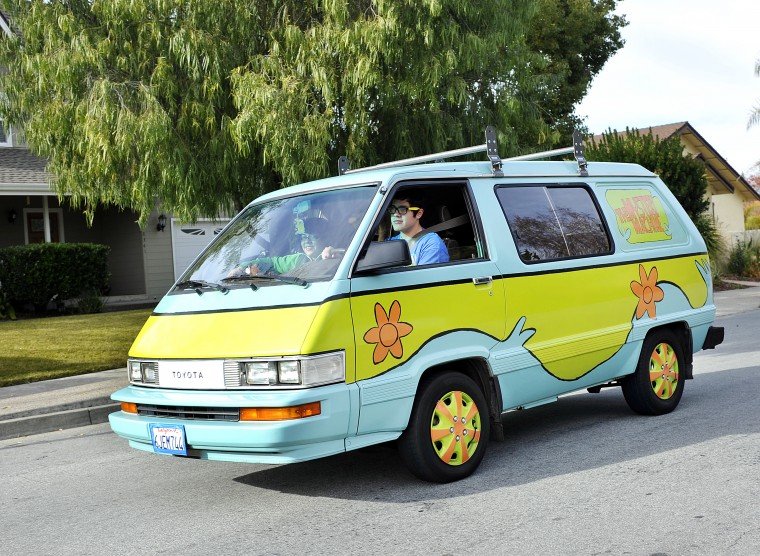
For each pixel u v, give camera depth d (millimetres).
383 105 11500
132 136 10648
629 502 5234
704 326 8086
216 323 5574
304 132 10766
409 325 5574
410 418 5645
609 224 7242
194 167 11156
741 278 27625
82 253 20172
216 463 6957
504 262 6227
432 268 5793
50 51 11430
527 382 6340
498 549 4551
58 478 6902
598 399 8805
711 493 5320
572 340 6648
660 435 6941
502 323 6141
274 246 6023
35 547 5156
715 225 27172
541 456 6516
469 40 11266
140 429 5602
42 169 21016
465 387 5918
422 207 6129
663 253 7668
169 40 11164
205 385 5422
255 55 11539
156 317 6012
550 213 6789
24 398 9953
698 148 34062
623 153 22547
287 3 11625
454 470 5848
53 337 14812
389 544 4734
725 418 7414
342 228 5727
